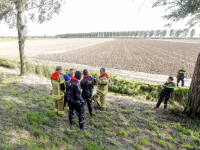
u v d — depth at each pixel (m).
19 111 4.40
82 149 3.22
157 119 5.25
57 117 4.55
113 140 3.77
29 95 6.07
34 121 3.92
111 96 7.92
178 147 3.77
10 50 29.84
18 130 3.38
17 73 10.58
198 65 5.01
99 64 18.47
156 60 22.25
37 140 3.17
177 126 4.82
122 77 12.67
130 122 4.88
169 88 5.92
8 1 8.00
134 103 6.98
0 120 3.68
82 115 4.12
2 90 6.29
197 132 4.45
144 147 3.63
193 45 58.81
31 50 32.44
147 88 9.30
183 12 5.08
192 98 5.26
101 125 4.53
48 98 6.23
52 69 12.80
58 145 3.15
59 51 32.03
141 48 42.81
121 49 38.94
